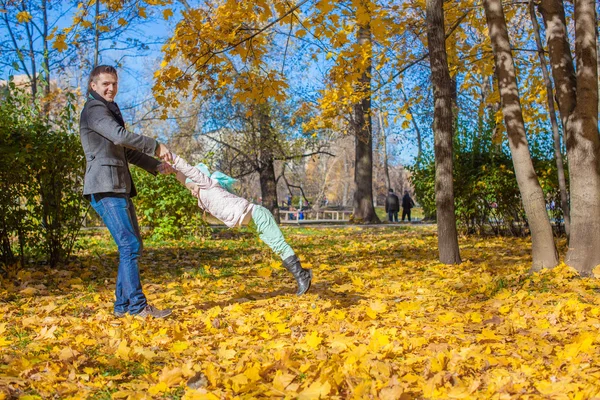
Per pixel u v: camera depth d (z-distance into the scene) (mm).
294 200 59000
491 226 15211
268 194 27266
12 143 8680
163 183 14766
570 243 7484
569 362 3611
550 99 10656
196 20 7934
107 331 4492
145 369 3594
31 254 9594
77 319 5113
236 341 4172
